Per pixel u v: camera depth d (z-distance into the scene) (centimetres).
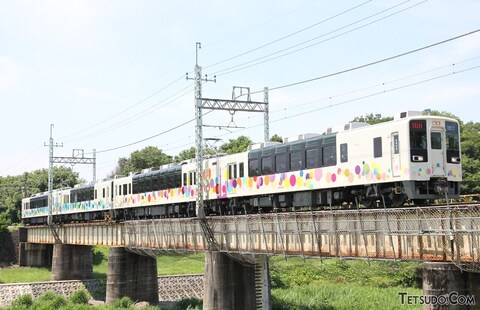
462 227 2047
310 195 3359
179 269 7119
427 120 2725
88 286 6297
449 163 2755
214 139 4525
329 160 3178
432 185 2720
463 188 6888
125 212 5691
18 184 12069
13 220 10850
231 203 4091
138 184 5362
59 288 6194
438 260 2141
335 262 6538
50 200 7075
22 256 8225
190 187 4488
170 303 5409
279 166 3572
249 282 3788
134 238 4772
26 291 6047
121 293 4981
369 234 2430
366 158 2919
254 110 4112
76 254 6800
